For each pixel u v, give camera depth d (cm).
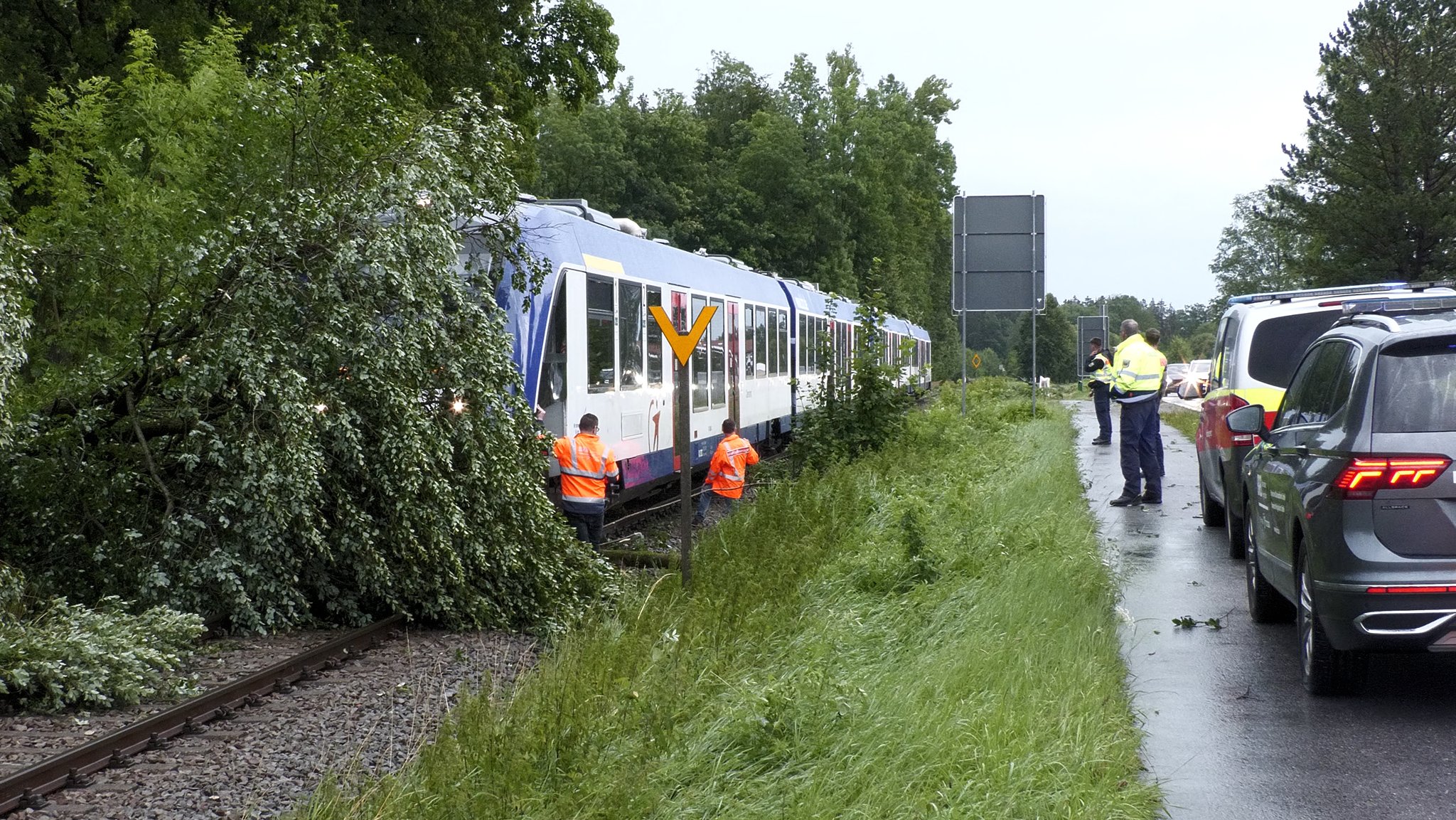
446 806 500
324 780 549
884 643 771
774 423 2523
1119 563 1071
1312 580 667
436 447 973
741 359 2177
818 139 7238
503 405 1045
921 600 873
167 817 568
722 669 694
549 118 6556
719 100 8119
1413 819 504
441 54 2600
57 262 1298
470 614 977
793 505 1235
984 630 755
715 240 6844
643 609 847
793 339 2661
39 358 1277
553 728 573
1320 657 677
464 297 1036
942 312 9312
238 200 1038
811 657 716
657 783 523
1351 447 645
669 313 1731
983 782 497
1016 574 899
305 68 1105
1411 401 644
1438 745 602
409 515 953
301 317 973
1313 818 507
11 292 903
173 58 2127
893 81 7825
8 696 735
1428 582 621
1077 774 511
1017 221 2208
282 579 946
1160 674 745
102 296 1302
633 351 1577
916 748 538
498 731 579
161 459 984
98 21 2203
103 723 710
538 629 975
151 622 834
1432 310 742
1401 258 4738
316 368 952
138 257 1293
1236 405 1170
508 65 2811
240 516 950
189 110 1582
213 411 966
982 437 2230
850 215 7194
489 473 1012
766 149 6881
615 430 1502
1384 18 4831
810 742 566
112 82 1673
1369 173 4775
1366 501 636
